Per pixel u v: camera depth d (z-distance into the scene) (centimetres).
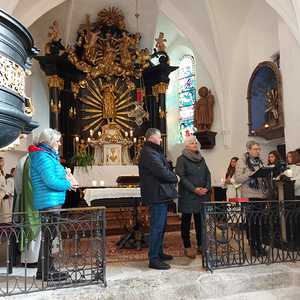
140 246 645
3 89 330
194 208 545
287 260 511
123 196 676
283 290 451
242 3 1066
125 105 1298
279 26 881
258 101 973
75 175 1137
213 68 1162
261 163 572
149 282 429
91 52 1257
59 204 432
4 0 888
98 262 429
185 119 1319
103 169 1164
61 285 408
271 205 520
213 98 1182
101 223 423
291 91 838
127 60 1293
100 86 1282
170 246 658
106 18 1294
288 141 845
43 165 419
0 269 516
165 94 1307
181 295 420
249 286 448
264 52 1017
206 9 1095
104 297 392
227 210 491
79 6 1244
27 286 416
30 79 1201
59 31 1262
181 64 1372
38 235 523
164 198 479
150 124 1319
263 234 538
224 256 529
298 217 551
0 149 445
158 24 1343
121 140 1230
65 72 1232
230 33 1125
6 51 343
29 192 488
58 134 445
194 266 493
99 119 1270
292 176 599
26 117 368
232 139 1129
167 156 1334
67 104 1234
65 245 597
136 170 1194
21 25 353
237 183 597
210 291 432
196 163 562
